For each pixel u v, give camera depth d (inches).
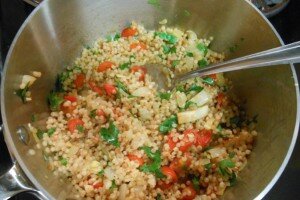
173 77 12.9
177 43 13.4
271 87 11.1
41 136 11.3
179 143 11.6
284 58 8.7
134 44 13.4
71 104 12.2
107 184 10.8
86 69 13.0
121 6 12.5
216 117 12.2
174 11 12.8
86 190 10.8
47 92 12.2
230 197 10.6
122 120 11.9
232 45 12.7
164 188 11.1
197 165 11.3
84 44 13.1
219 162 11.3
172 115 12.2
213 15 12.3
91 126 11.9
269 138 10.9
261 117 11.6
